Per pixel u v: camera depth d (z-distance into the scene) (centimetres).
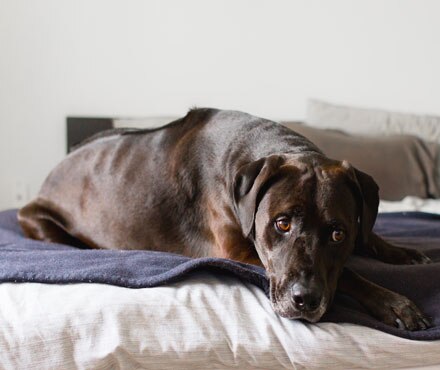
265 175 166
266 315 156
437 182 338
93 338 150
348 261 190
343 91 374
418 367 155
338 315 157
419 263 199
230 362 152
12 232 251
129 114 357
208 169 204
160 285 165
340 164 173
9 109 346
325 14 367
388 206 300
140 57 354
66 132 347
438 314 164
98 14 347
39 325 150
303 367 150
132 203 219
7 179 351
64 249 213
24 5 340
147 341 150
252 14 361
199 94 362
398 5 370
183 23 355
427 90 377
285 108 371
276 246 163
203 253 206
